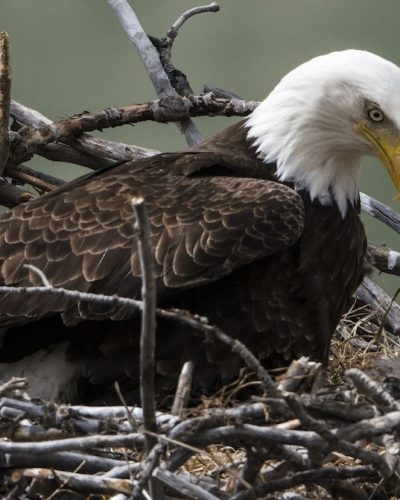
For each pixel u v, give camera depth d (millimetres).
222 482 10758
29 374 11852
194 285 11562
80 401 11820
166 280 11531
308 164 12703
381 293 14156
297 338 12109
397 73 12602
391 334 14109
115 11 15148
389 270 14367
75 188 12328
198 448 10312
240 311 11859
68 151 14484
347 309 13938
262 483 10352
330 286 12391
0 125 13586
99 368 11727
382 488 10789
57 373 11805
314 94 12680
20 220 12000
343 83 12609
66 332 11758
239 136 12992
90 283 11562
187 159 12430
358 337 13758
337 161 12734
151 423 9906
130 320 11633
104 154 14445
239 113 14602
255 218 11781
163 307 11750
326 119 12664
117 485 10289
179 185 12109
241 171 12578
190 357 11703
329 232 12516
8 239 11883
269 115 12844
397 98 12500
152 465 9891
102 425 10383
